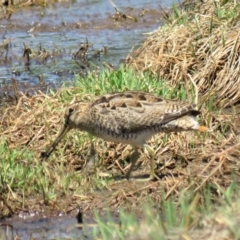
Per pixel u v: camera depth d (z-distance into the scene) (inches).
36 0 1408.7
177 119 771.4
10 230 721.6
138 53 1083.9
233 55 971.9
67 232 709.9
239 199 593.3
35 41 1262.3
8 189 759.7
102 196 754.8
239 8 1051.9
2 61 1185.4
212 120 877.2
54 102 905.5
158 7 1400.1
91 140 819.4
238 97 946.7
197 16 1073.5
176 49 1023.0
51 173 780.6
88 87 932.6
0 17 1353.3
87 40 1226.0
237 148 799.7
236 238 550.6
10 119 906.1
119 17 1350.9
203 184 713.0
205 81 973.2
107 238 595.8
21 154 812.0
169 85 974.4
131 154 823.1
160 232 570.9
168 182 756.6
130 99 777.6
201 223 577.9
